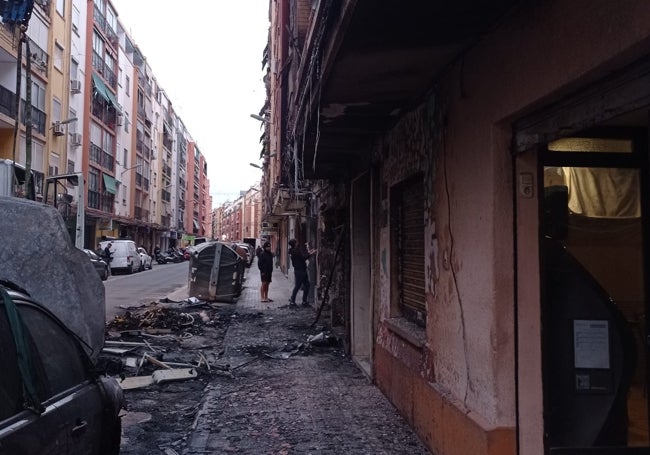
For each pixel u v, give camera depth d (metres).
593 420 3.92
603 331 3.96
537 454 3.82
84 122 41.72
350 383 7.73
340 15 3.96
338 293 12.40
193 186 120.69
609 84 2.91
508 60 3.71
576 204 4.00
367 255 9.47
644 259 3.92
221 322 13.88
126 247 37.09
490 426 3.87
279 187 14.74
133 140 59.53
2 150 28.86
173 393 7.55
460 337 4.51
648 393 3.88
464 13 3.73
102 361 3.99
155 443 5.62
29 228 5.94
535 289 3.88
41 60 31.62
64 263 5.97
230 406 6.66
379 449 5.20
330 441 5.41
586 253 3.99
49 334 3.23
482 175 4.09
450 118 4.76
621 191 3.99
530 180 3.92
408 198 6.66
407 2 3.55
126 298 19.86
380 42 4.21
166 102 82.69
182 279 31.31
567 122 3.29
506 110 3.73
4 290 2.91
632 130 3.92
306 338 11.38
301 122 7.45
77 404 3.19
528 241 3.89
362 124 6.79
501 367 3.86
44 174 32.94
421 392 5.42
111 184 50.53
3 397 2.56
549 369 3.92
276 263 48.22
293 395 7.11
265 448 5.25
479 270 4.12
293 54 9.29
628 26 2.54
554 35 3.16
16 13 10.06
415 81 5.13
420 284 6.12
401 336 6.21
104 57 47.03
